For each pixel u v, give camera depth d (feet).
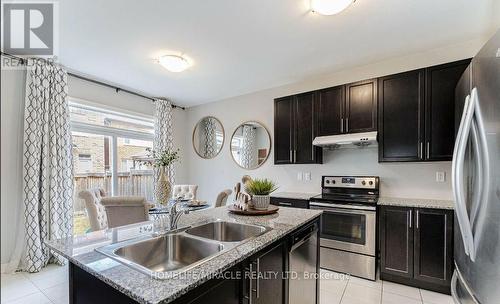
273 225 5.37
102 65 10.56
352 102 10.04
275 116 12.24
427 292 7.84
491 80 4.21
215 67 10.87
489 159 4.21
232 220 5.85
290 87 13.04
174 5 6.72
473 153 4.78
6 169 9.22
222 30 7.97
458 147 5.18
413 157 8.75
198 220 5.88
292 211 6.94
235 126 15.06
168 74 11.59
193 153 16.92
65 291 7.98
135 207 8.39
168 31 8.02
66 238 4.47
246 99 14.62
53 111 10.03
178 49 9.22
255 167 14.10
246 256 3.75
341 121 10.25
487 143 4.29
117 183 13.64
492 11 6.93
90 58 9.90
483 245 4.33
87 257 3.59
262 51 9.40
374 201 8.88
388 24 7.61
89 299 3.42
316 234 6.67
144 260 4.37
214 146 15.93
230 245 4.13
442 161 8.57
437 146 8.34
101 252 3.78
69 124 10.61
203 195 16.28
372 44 8.88
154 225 5.48
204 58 9.99
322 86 12.02
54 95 10.10
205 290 3.12
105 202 8.31
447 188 9.03
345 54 9.66
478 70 4.82
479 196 4.47
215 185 15.78
